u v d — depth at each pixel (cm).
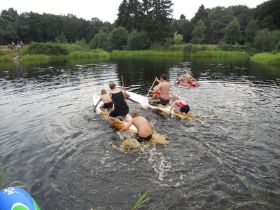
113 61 3444
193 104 1079
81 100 1197
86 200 479
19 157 640
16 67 2697
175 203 465
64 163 606
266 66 2672
